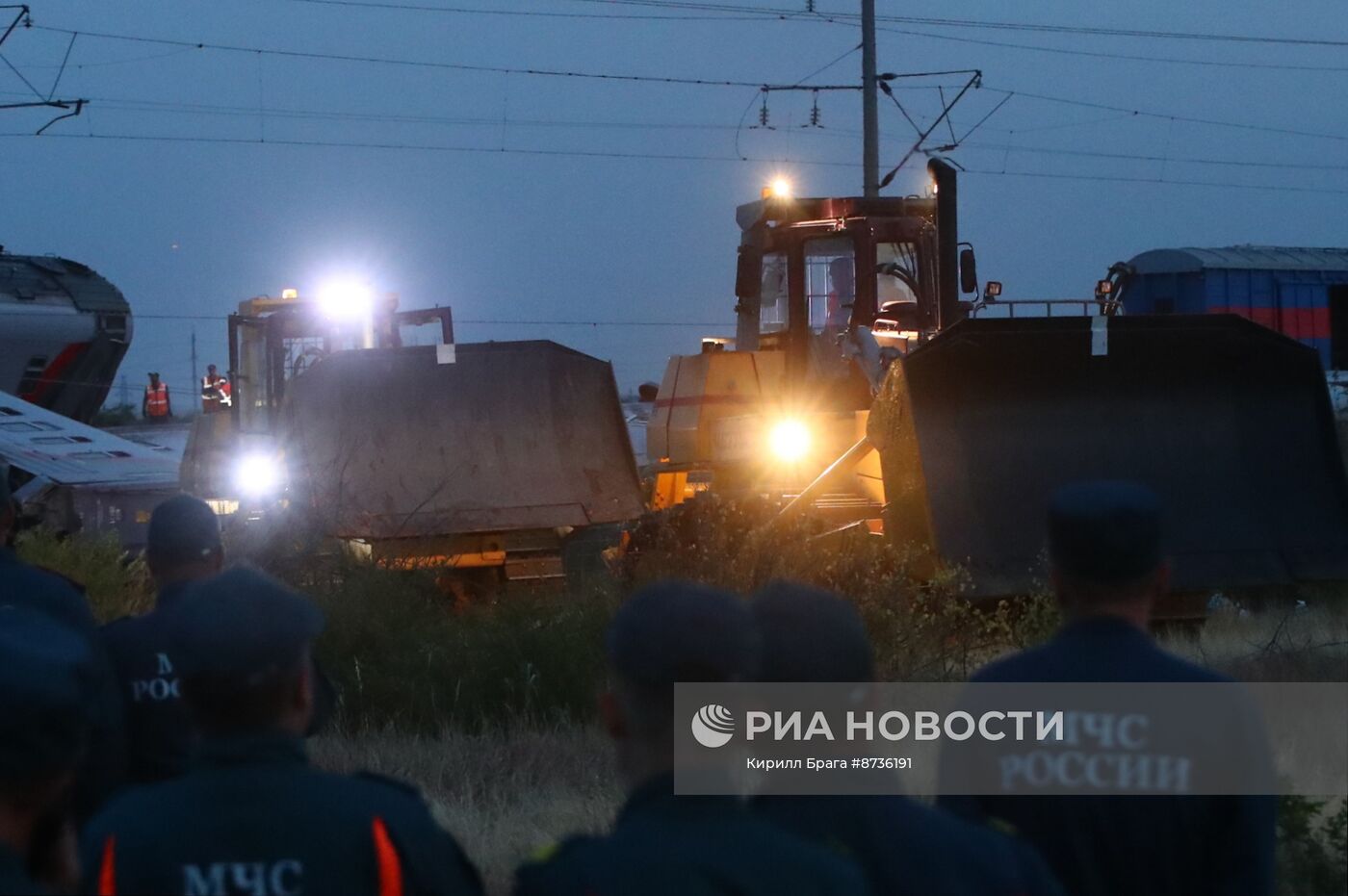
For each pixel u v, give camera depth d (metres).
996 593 28.88
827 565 28.30
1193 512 30.25
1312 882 15.34
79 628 11.65
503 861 17.66
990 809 9.48
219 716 8.00
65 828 7.90
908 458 30.28
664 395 43.16
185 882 7.72
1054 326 30.38
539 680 26.92
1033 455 30.30
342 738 25.83
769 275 41.72
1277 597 30.75
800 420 37.97
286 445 36.84
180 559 12.89
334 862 7.79
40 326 89.25
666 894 7.24
